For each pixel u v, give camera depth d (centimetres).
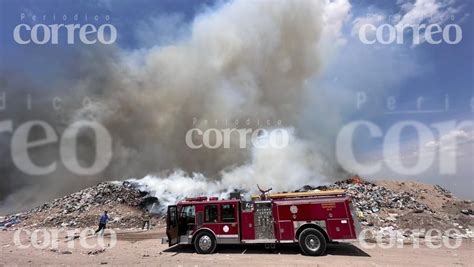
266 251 1116
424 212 1820
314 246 1020
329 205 1041
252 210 1101
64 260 996
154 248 1274
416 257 980
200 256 1041
